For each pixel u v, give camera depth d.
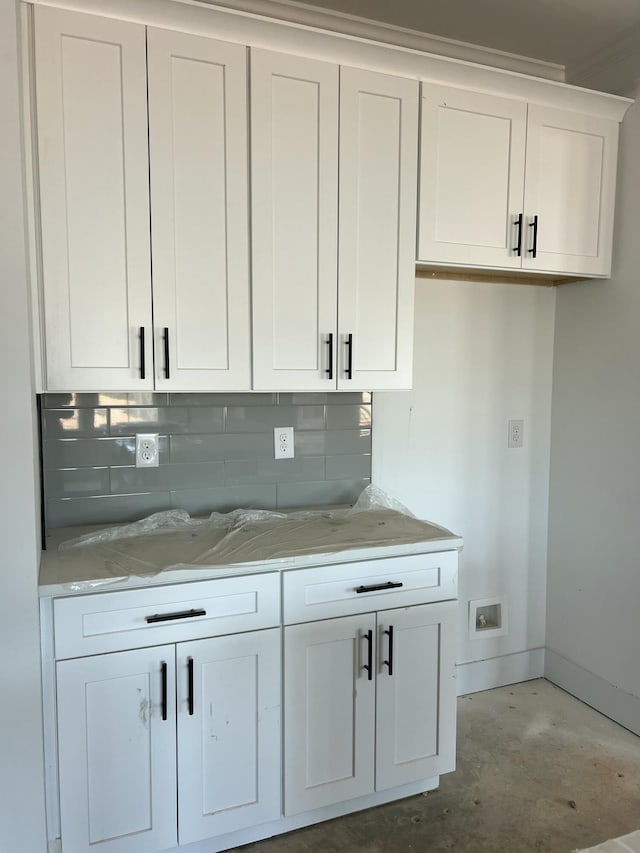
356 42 1.83
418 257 2.03
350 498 2.39
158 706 1.59
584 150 2.26
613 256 2.40
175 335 1.74
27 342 1.40
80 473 1.99
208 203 1.75
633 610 2.36
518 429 2.68
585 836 1.83
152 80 1.66
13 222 1.37
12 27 1.34
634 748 2.27
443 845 1.79
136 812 1.59
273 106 1.79
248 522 2.06
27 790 1.47
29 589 1.44
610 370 2.44
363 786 1.86
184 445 2.12
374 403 2.41
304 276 1.88
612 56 2.36
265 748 1.72
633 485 2.35
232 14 1.68
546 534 2.78
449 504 2.58
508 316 2.62
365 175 1.93
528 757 2.21
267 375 1.86
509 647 2.75
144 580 1.55
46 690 1.50
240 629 1.67
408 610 1.88
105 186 1.64
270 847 1.78
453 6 2.13
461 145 2.05
